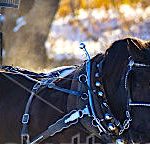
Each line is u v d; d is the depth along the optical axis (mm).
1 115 9445
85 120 8695
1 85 9695
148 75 8219
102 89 8617
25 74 9789
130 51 8352
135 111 8312
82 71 8852
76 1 27750
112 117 8547
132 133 8391
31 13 20375
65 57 22828
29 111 9195
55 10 20688
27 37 20500
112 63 8578
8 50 20078
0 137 9438
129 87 8328
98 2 27578
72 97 8820
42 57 20703
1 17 12500
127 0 27641
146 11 26984
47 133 8898
